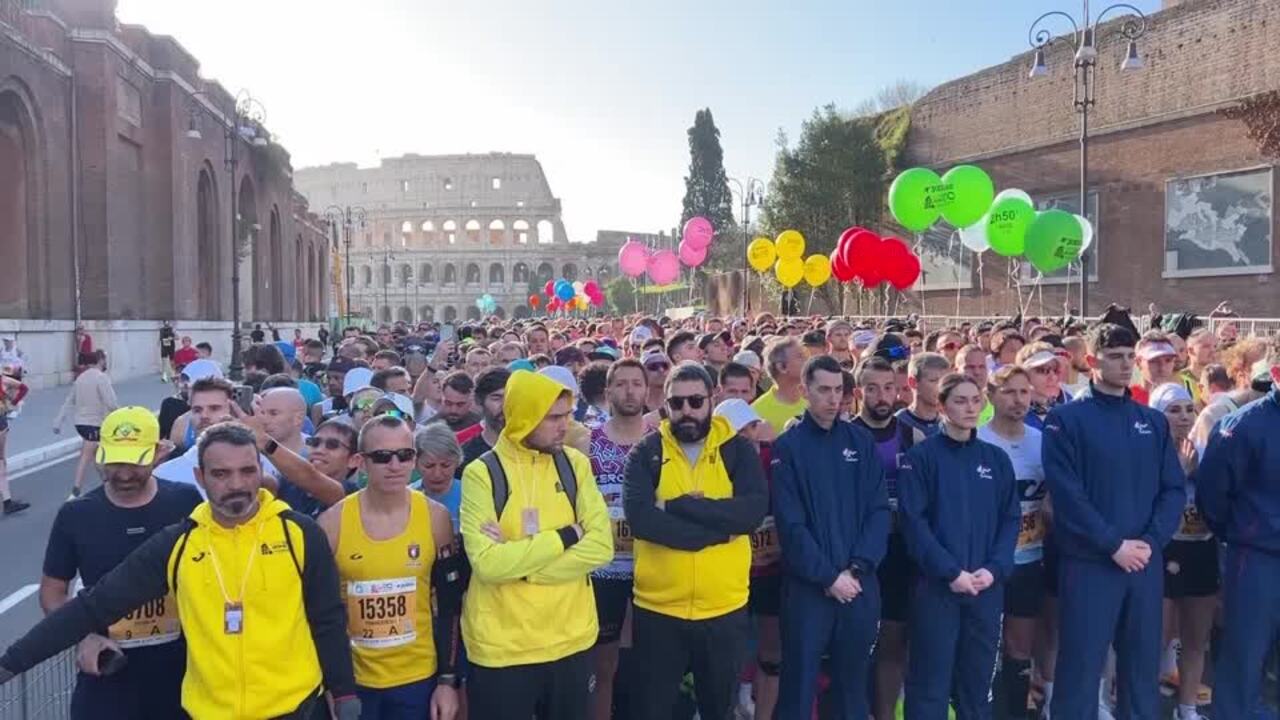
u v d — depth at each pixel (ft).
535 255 360.69
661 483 14.87
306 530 11.56
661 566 14.71
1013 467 16.79
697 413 14.69
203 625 10.97
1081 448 16.28
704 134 221.66
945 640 15.70
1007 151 113.80
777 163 138.72
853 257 50.37
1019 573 17.51
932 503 16.07
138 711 12.45
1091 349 16.89
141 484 12.69
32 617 24.21
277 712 11.03
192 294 117.39
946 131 123.13
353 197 419.54
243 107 110.42
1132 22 67.97
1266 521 16.12
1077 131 104.53
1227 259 89.25
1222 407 19.02
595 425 18.88
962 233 56.80
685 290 219.20
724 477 14.97
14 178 83.51
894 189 48.06
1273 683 18.71
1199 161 91.66
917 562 15.79
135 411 12.71
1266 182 85.61
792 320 48.06
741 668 16.31
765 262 73.00
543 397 13.34
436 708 13.08
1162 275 95.50
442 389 22.68
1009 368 17.66
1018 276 96.07
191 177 117.29
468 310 364.38
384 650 12.82
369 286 370.12
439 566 13.28
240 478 11.06
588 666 13.61
